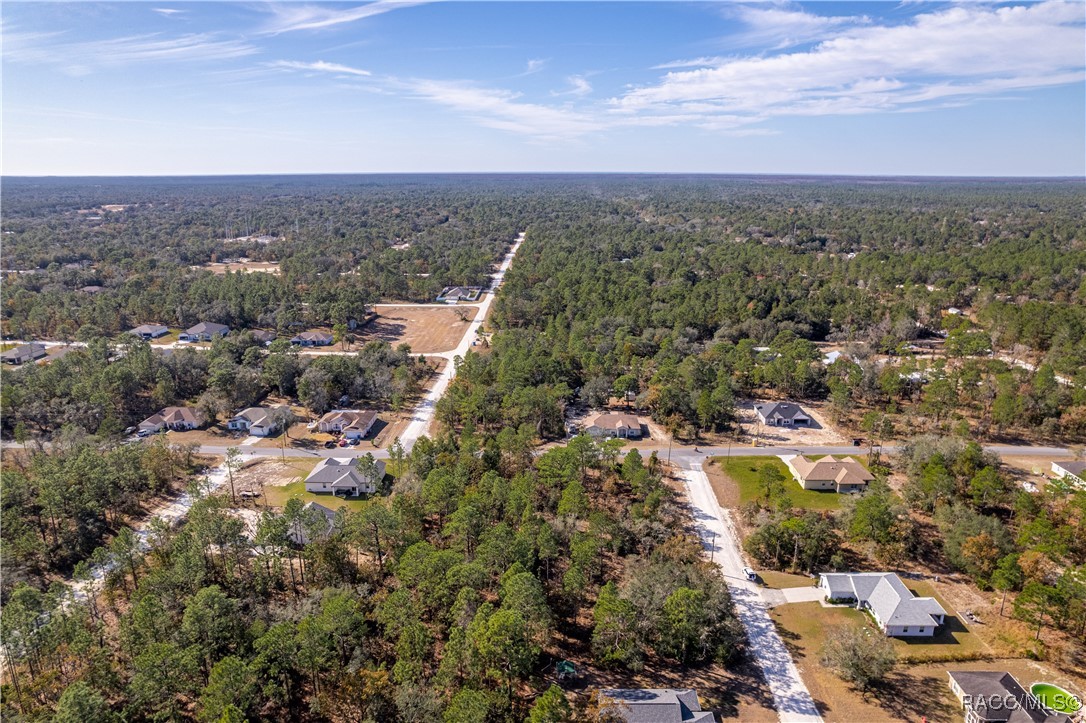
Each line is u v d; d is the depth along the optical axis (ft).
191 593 216.33
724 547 269.03
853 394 433.89
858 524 258.57
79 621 195.52
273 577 229.66
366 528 236.63
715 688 195.62
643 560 244.83
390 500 282.56
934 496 288.10
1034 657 206.59
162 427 379.55
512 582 196.13
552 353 465.06
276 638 182.09
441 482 255.91
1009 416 359.25
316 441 372.99
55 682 186.60
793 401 436.76
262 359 467.93
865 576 239.91
